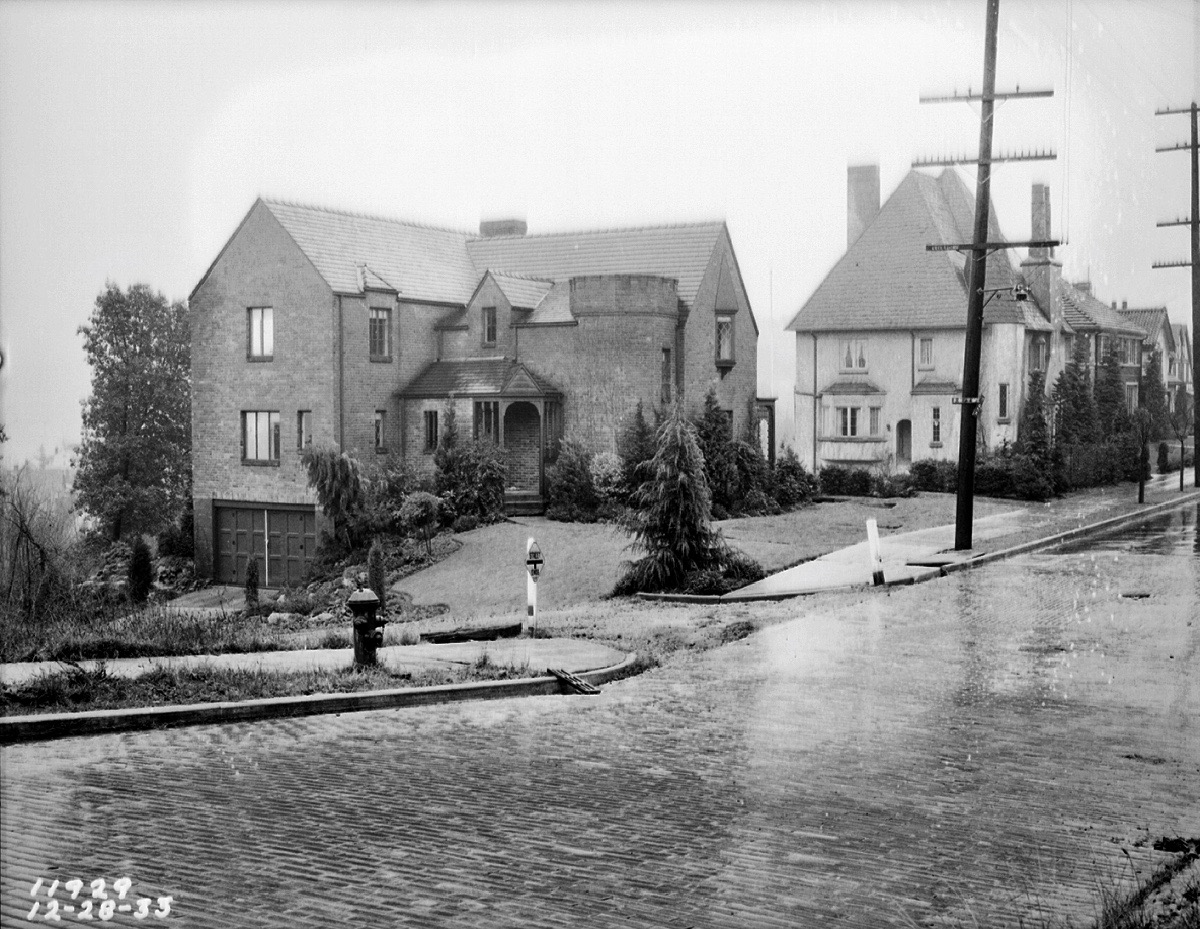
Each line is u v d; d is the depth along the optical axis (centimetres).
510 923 768
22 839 900
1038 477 4853
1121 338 7438
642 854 909
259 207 4456
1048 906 812
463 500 4162
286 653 1827
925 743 1264
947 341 5834
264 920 757
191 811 986
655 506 2686
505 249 5209
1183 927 771
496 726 1345
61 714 1274
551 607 2825
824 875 870
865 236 6175
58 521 3145
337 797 1041
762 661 1755
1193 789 1098
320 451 3994
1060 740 1277
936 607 2239
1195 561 2883
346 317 4378
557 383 4591
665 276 4744
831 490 4944
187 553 4644
